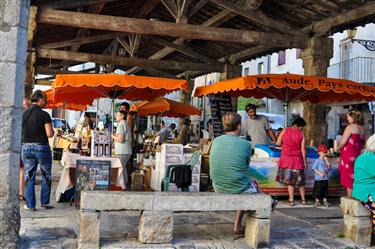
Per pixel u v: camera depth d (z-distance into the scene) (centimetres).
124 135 745
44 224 528
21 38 429
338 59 1994
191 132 1767
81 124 1289
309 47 1079
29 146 595
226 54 1566
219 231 532
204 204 454
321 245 487
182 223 571
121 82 727
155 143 1033
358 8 933
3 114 417
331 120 1902
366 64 1820
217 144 499
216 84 816
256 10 1062
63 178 662
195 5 1155
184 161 757
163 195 452
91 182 634
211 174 504
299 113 1994
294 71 2420
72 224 532
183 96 1855
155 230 451
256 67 2842
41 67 1711
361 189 498
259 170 758
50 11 905
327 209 692
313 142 1016
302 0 1012
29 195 600
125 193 447
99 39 1394
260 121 851
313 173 795
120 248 437
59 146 1410
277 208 695
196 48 1633
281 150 767
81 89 874
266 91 898
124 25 959
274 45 1056
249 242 478
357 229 499
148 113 1252
